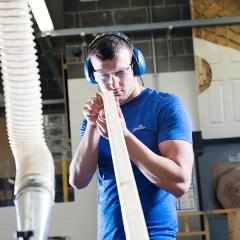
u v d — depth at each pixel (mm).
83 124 1603
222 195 5176
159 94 1452
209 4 5383
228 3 5375
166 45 5480
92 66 1464
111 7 5535
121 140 604
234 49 5363
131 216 469
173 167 1224
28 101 626
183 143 1313
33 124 630
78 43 5465
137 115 1415
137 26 5285
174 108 1384
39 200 516
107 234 1354
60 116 5672
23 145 610
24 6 610
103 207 1396
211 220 5109
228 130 5258
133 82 1438
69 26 5520
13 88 622
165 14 5523
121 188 512
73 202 5203
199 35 5387
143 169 1215
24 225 496
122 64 1355
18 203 518
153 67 5449
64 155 5430
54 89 5836
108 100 774
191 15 5387
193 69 5441
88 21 5516
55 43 5578
